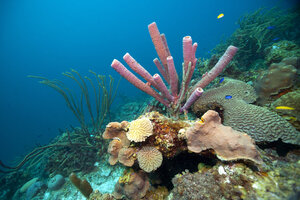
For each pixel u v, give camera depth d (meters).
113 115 8.87
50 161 4.74
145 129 1.84
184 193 1.71
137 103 9.87
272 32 6.01
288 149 1.68
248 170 1.47
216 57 5.04
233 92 2.79
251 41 5.74
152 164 1.83
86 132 5.04
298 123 1.92
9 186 5.36
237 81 3.07
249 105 2.23
